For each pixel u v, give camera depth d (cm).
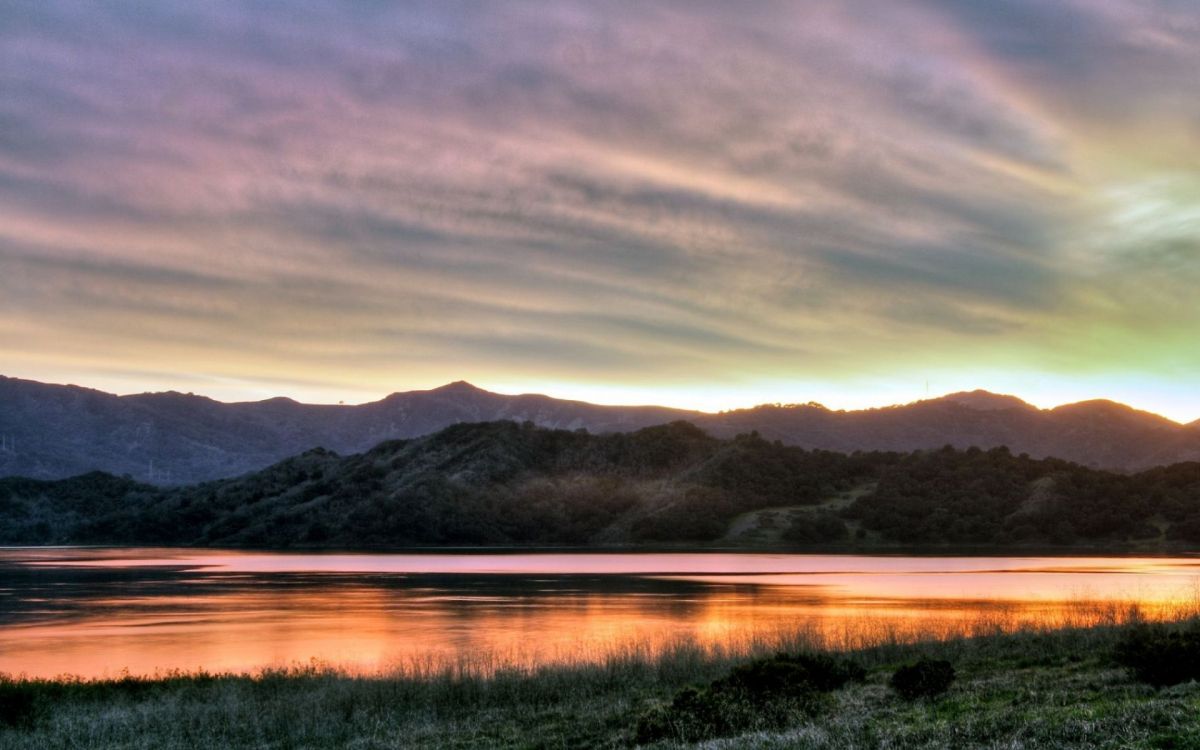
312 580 13725
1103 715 2102
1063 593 9819
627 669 3741
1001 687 2772
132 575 15100
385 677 3850
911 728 2219
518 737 2753
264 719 3072
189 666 5488
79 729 2991
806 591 10775
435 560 19712
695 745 2361
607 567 16588
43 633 7381
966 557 19375
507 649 5734
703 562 18188
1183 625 3684
